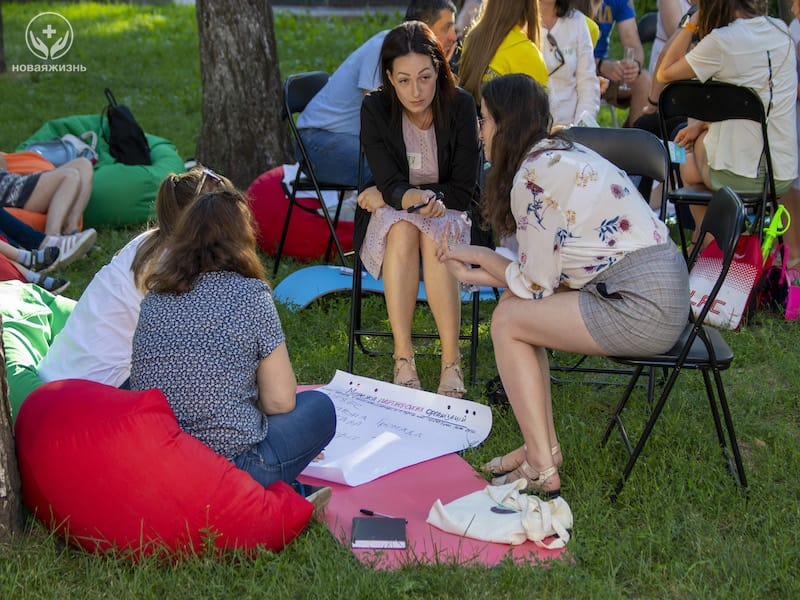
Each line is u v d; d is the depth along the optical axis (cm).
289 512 288
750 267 468
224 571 277
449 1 458
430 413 390
